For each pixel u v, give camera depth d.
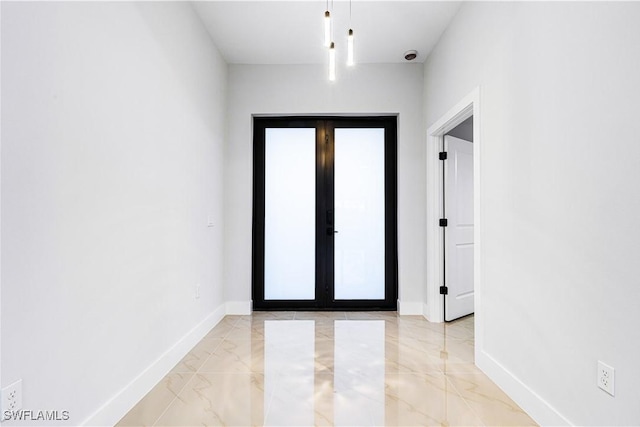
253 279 4.07
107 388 1.67
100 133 1.61
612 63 1.31
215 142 3.40
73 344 1.44
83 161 1.50
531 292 1.81
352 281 4.10
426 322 3.51
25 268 1.22
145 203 2.02
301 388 2.07
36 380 1.26
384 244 4.09
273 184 4.11
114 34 1.72
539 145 1.75
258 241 4.07
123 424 1.70
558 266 1.61
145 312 2.02
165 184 2.28
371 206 4.11
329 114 3.91
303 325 3.40
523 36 1.89
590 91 1.42
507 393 2.01
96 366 1.59
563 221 1.57
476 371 2.33
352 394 2.00
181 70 2.56
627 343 1.25
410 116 3.82
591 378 1.41
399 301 3.85
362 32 3.20
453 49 2.94
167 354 2.30
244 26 3.09
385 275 4.08
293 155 4.11
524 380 1.86
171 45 2.38
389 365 2.42
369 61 3.80
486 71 2.32
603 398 1.35
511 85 2.01
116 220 1.74
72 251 1.44
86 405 1.52
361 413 1.80
